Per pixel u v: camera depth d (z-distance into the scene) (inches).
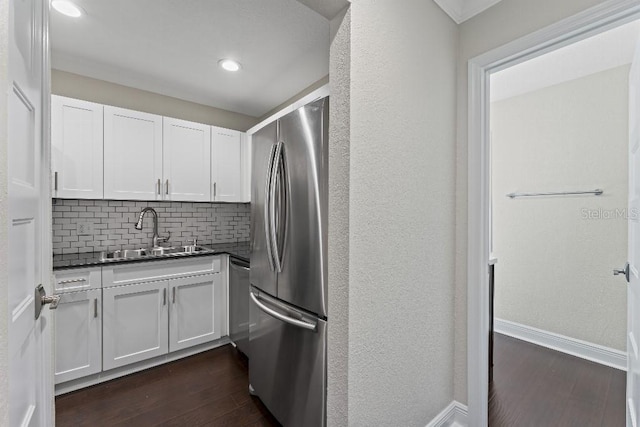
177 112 117.0
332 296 44.6
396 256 49.9
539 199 103.9
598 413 68.1
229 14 70.2
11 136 24.9
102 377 82.3
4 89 20.9
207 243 124.3
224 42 81.3
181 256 96.0
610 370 86.8
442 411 61.0
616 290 88.7
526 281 107.2
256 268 73.1
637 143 50.8
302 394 55.9
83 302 78.4
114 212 102.2
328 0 40.9
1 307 20.7
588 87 94.0
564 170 98.7
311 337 53.9
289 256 59.5
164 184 102.6
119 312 84.1
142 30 75.9
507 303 112.2
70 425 65.1
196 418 67.4
